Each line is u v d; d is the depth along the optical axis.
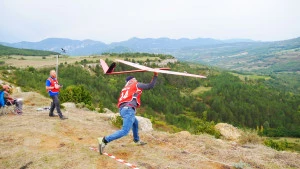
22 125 9.58
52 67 152.25
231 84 178.12
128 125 6.54
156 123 34.75
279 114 133.38
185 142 8.44
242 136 10.24
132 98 6.64
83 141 8.15
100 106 23.30
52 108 11.61
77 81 126.44
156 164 6.15
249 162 6.98
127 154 6.90
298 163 7.32
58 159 6.20
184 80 176.88
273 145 11.11
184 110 135.12
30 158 6.28
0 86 12.13
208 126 13.48
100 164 6.01
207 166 6.32
